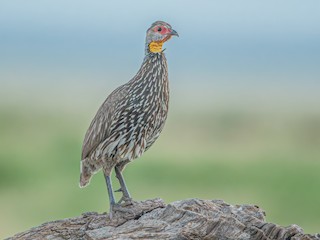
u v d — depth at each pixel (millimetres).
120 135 17938
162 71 18312
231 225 15266
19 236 16516
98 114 18297
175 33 18312
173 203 16375
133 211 16625
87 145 18312
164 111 18516
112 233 15930
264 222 15438
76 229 16484
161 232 15484
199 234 15273
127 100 17906
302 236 15156
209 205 16281
